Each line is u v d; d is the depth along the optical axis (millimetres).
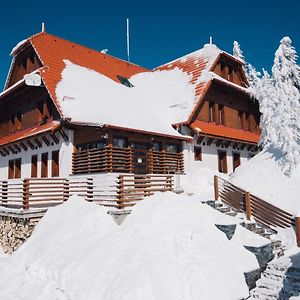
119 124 15055
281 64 17469
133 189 12594
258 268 10031
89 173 15562
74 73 19312
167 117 20094
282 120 15953
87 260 9648
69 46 22219
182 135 18516
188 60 25578
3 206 15781
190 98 20719
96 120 14969
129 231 10539
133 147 16688
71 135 16453
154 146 18047
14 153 22156
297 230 11695
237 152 23594
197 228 10680
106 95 18844
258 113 26156
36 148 19391
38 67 20547
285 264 10289
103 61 24094
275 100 16828
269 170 15711
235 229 11172
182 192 16047
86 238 10953
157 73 27109
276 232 12508
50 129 15812
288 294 9031
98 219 11617
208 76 21328
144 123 17062
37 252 11281
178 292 8359
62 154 16859
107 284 8508
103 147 15250
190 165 19625
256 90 20953
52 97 16078
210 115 22438
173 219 10930
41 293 9281
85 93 17734
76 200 13297
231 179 17172
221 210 13234
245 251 10438
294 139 15570
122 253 9562
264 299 9148
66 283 9062
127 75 24938
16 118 22188
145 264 8820
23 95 21453
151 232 10234
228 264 9633
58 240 11391
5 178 23000
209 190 16422
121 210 11531
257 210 13180
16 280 10375
